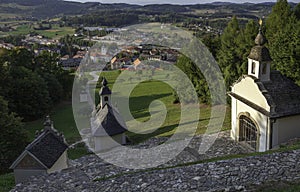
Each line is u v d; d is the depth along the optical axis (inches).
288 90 804.0
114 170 683.4
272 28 1419.8
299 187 405.7
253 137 856.9
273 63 1133.1
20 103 1782.7
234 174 475.5
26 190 510.3
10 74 1863.9
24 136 1095.0
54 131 731.4
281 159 514.9
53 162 650.2
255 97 813.9
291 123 781.9
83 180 546.6
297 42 1056.8
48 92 1956.2
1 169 927.7
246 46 1398.9
